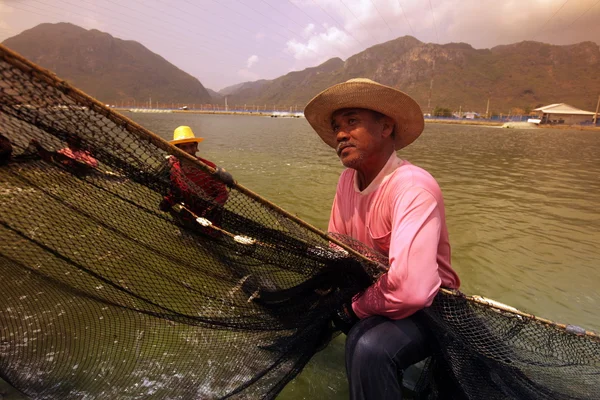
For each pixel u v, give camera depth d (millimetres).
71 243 1845
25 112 1353
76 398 1906
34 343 2043
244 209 1965
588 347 2072
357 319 2055
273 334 2221
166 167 1693
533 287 4023
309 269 2111
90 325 2160
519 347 2041
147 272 2037
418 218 1646
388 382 1689
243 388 2061
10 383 1923
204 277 2143
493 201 8328
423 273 1610
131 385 2010
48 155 1511
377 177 1874
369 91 1694
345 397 2287
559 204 8195
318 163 13664
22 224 1686
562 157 19266
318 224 6012
